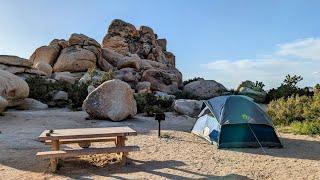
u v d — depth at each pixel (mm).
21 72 29922
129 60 39500
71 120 18109
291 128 16719
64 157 9500
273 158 10648
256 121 12555
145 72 36250
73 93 25156
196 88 36125
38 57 39625
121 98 18469
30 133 14062
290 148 12258
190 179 8336
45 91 26672
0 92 20531
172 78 37031
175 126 17297
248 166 9641
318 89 26531
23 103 23312
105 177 8477
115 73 35719
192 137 14070
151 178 8383
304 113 17875
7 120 17531
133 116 19438
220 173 8891
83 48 39406
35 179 8281
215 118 13156
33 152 10953
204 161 10125
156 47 54062
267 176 8680
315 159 10531
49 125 16375
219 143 12172
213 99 14188
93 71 32938
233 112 12734
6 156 10383
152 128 16250
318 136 14711
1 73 21375
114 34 51938
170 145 12273
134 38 53000
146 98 25297
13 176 8484
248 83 35094
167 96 28875
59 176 8562
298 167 9562
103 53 42500
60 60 37938
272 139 12477
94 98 18438
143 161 10062
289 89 31047
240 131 12445
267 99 31547
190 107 22688
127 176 8555
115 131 9734
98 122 17578
